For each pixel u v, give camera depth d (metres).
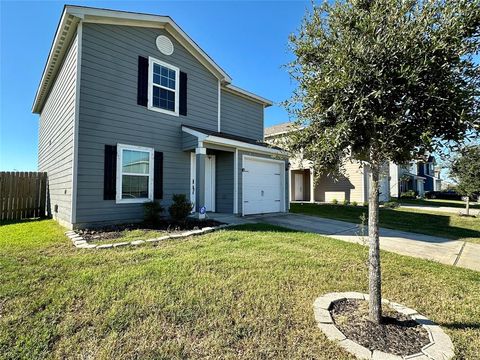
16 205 9.43
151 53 8.08
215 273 3.71
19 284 3.20
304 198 19.81
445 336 2.45
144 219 7.28
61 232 6.23
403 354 2.17
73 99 6.65
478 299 3.29
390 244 6.23
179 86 8.82
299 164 3.05
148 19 7.74
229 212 9.37
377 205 2.70
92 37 6.78
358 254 4.89
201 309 2.76
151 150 7.95
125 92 7.40
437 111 2.14
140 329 2.42
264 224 7.47
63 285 3.20
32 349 2.15
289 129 3.02
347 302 3.10
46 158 11.09
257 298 3.04
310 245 5.43
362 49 2.21
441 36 2.05
